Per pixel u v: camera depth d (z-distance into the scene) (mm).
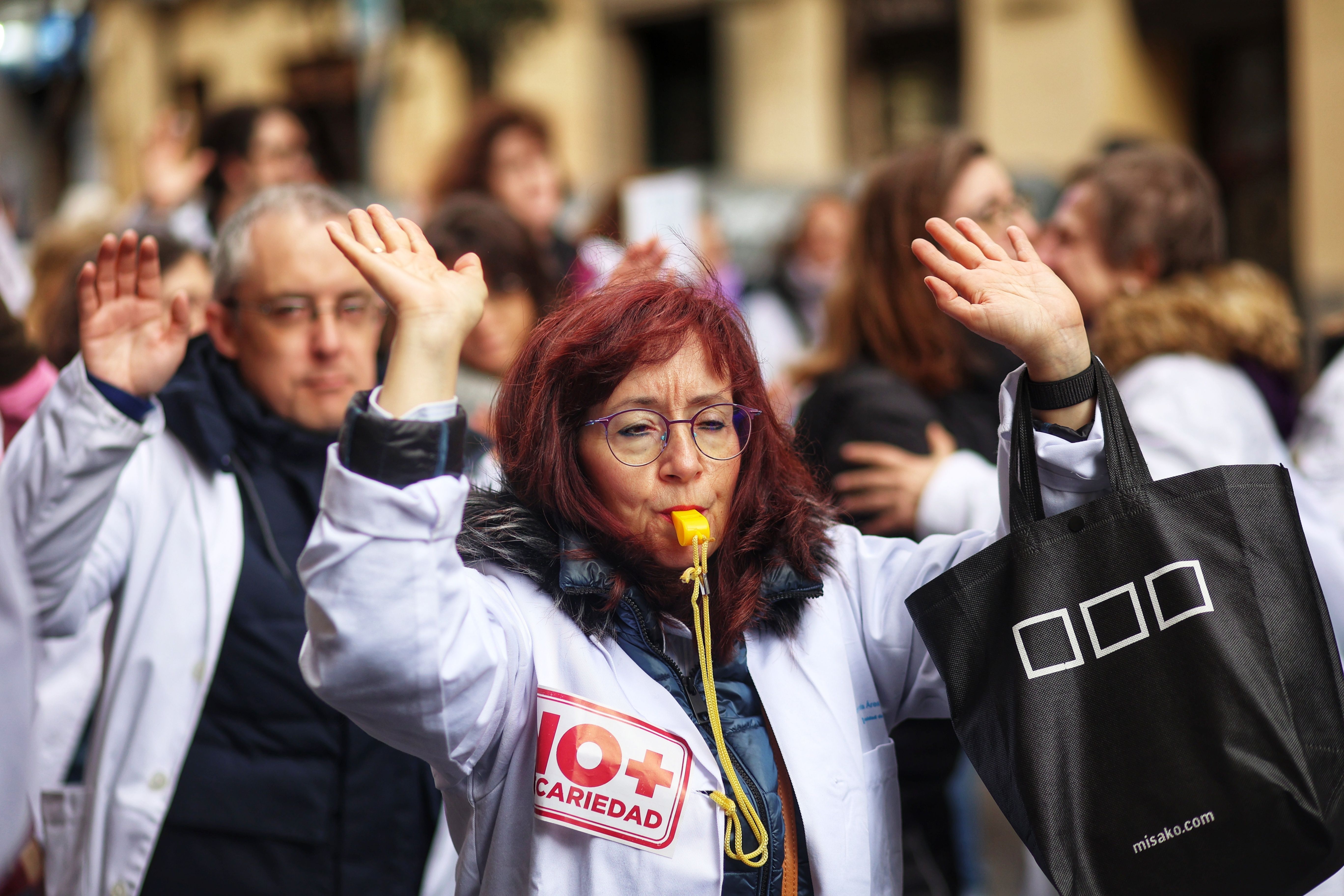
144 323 2002
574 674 1606
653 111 13734
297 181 4992
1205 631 1499
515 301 3170
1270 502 1555
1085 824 1494
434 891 2234
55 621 2043
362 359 2385
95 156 14211
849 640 1757
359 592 1403
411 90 13477
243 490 2301
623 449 1626
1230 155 10812
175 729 2154
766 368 1958
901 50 12117
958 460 2555
